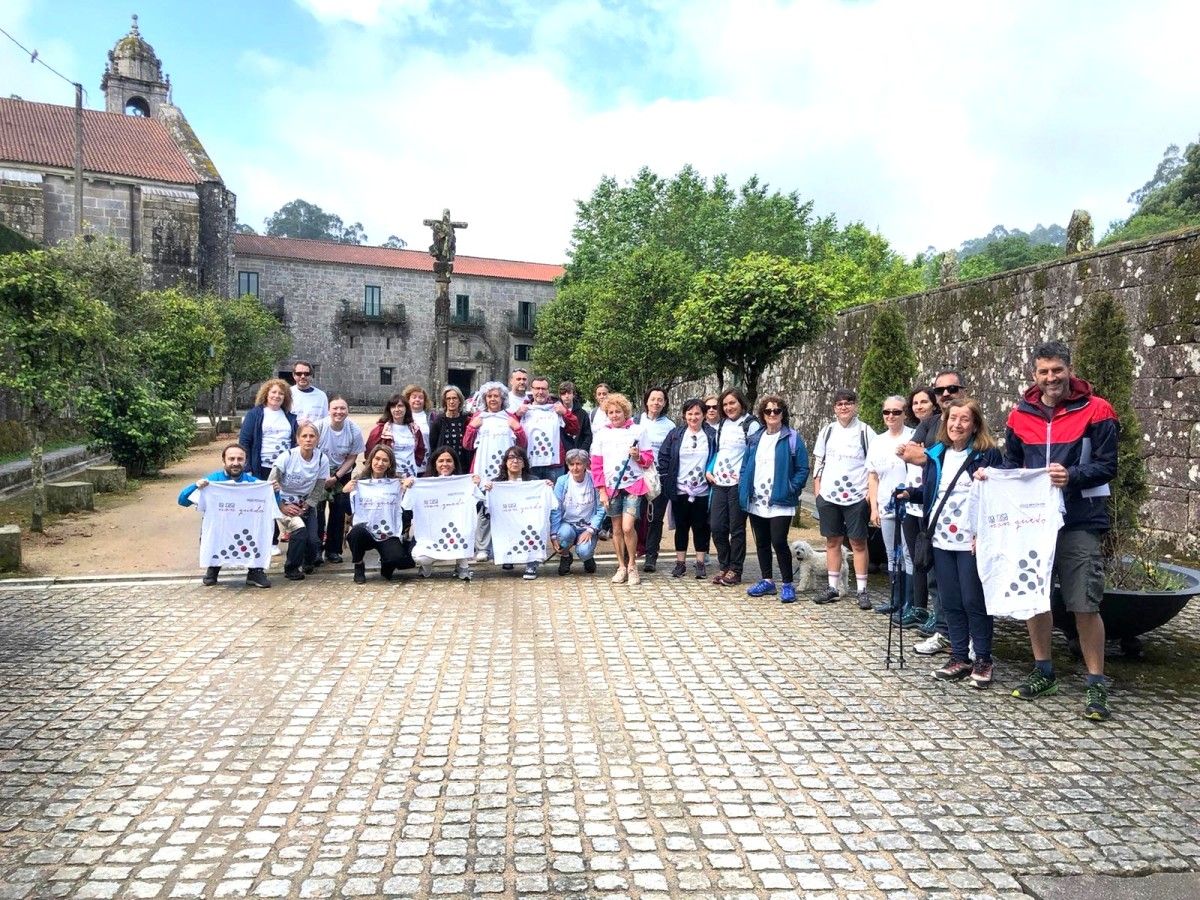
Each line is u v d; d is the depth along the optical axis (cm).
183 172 3512
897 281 3189
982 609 491
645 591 745
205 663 527
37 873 292
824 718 445
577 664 532
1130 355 605
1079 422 459
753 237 3622
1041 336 1057
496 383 859
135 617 637
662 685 494
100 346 1453
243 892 282
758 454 719
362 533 757
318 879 290
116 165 3388
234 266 4550
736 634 606
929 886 290
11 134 3331
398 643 573
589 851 310
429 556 770
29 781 364
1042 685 479
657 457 827
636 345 2197
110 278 1988
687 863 303
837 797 355
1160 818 340
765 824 332
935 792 361
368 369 4916
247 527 740
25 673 507
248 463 796
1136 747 410
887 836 323
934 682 505
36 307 966
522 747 403
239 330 3228
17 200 3164
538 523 790
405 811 339
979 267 4259
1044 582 451
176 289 2656
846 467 682
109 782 363
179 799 348
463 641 579
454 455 854
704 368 2125
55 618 633
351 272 4856
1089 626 455
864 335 1509
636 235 3650
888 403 645
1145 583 564
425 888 285
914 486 589
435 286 5034
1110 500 591
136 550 898
